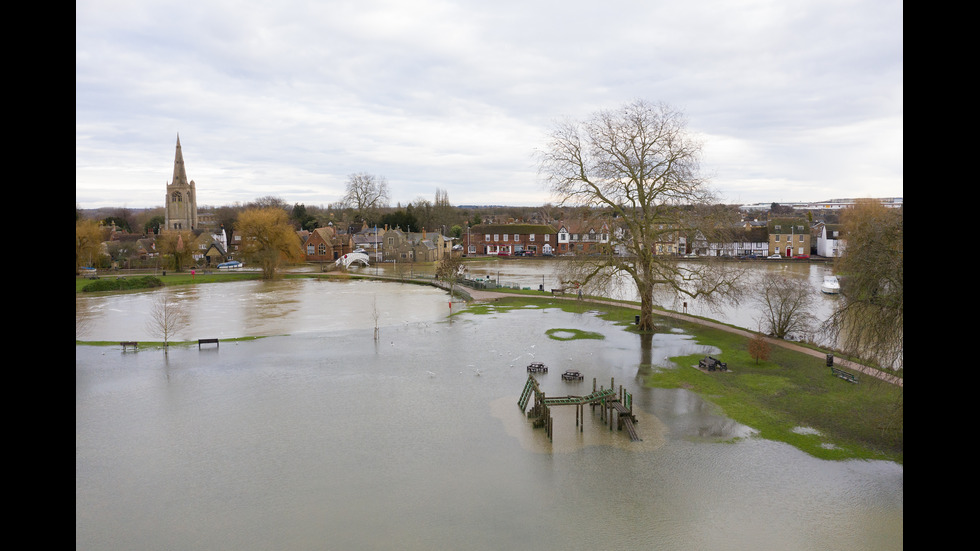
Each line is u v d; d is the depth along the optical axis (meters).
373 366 36.31
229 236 166.25
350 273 100.31
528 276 93.06
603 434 24.98
